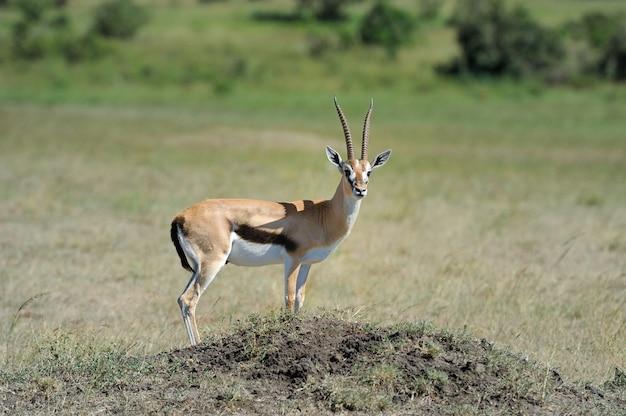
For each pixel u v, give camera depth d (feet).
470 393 57.52
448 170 206.90
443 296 93.97
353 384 57.31
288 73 434.30
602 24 497.87
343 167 75.66
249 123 298.76
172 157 209.67
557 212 151.53
